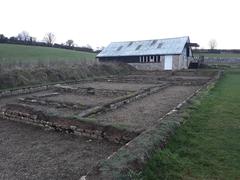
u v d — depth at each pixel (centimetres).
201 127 805
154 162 528
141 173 477
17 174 567
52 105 1280
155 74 3381
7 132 892
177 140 678
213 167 537
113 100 1282
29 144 766
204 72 3225
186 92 1809
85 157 662
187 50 4094
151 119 1008
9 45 5141
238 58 5141
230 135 732
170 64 3725
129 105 1310
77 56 4766
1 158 660
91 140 794
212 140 691
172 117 856
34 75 2227
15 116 1038
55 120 906
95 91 1744
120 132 763
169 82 2453
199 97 1303
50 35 9475
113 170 459
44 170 587
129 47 4325
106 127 800
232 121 875
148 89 1705
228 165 545
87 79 2642
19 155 679
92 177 444
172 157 568
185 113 930
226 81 2250
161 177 491
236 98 1332
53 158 657
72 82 2389
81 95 1720
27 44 5972
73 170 585
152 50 3941
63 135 852
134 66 4041
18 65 2319
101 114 1098
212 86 1797
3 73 1966
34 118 967
